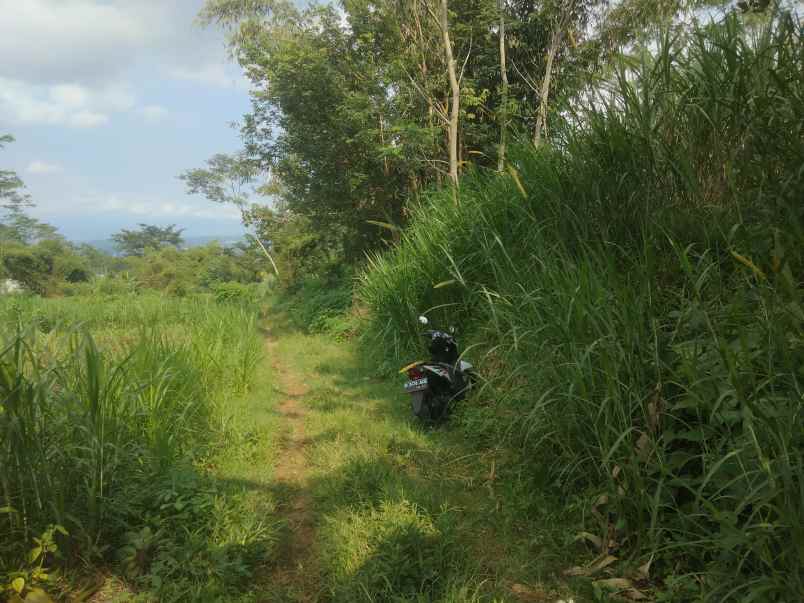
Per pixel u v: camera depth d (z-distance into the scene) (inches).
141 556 116.0
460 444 192.4
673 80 170.9
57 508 115.9
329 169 570.3
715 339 108.6
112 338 279.4
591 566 118.3
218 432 194.1
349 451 188.9
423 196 367.9
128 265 3100.4
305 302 663.1
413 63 538.9
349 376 314.3
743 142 153.0
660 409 122.6
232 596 111.6
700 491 103.4
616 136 175.5
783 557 92.2
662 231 156.0
